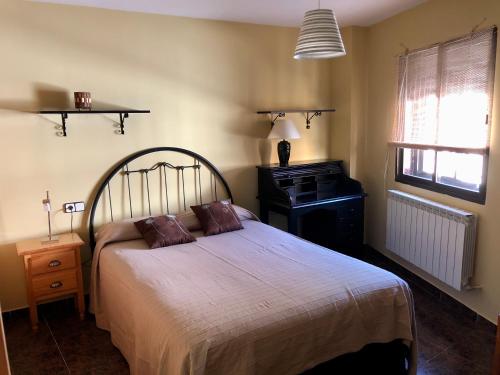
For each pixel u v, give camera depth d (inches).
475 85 118.7
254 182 169.9
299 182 167.6
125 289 101.1
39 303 131.2
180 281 97.8
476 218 121.0
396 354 95.9
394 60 154.8
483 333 116.6
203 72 153.2
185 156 153.9
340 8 142.0
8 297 130.6
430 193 141.5
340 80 175.5
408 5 141.0
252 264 107.5
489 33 112.8
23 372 103.9
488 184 116.6
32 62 125.6
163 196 151.7
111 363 106.8
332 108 181.6
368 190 178.9
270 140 170.9
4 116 123.8
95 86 135.6
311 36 97.1
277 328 78.6
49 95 129.1
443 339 113.8
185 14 144.6
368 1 135.0
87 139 136.3
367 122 175.3
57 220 134.6
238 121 162.7
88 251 140.6
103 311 122.7
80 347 114.4
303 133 178.9
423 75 139.8
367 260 173.3
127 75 140.2
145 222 130.9
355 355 90.6
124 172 143.3
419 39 141.4
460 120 124.9
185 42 148.6
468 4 120.2
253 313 80.8
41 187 131.1
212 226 137.8
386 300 92.2
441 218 128.8
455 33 125.9
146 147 146.5
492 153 114.9
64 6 128.3
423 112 140.9
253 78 163.3
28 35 124.3
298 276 97.5
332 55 107.7
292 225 151.6
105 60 136.1
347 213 165.0
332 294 88.0
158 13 142.3
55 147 131.6
